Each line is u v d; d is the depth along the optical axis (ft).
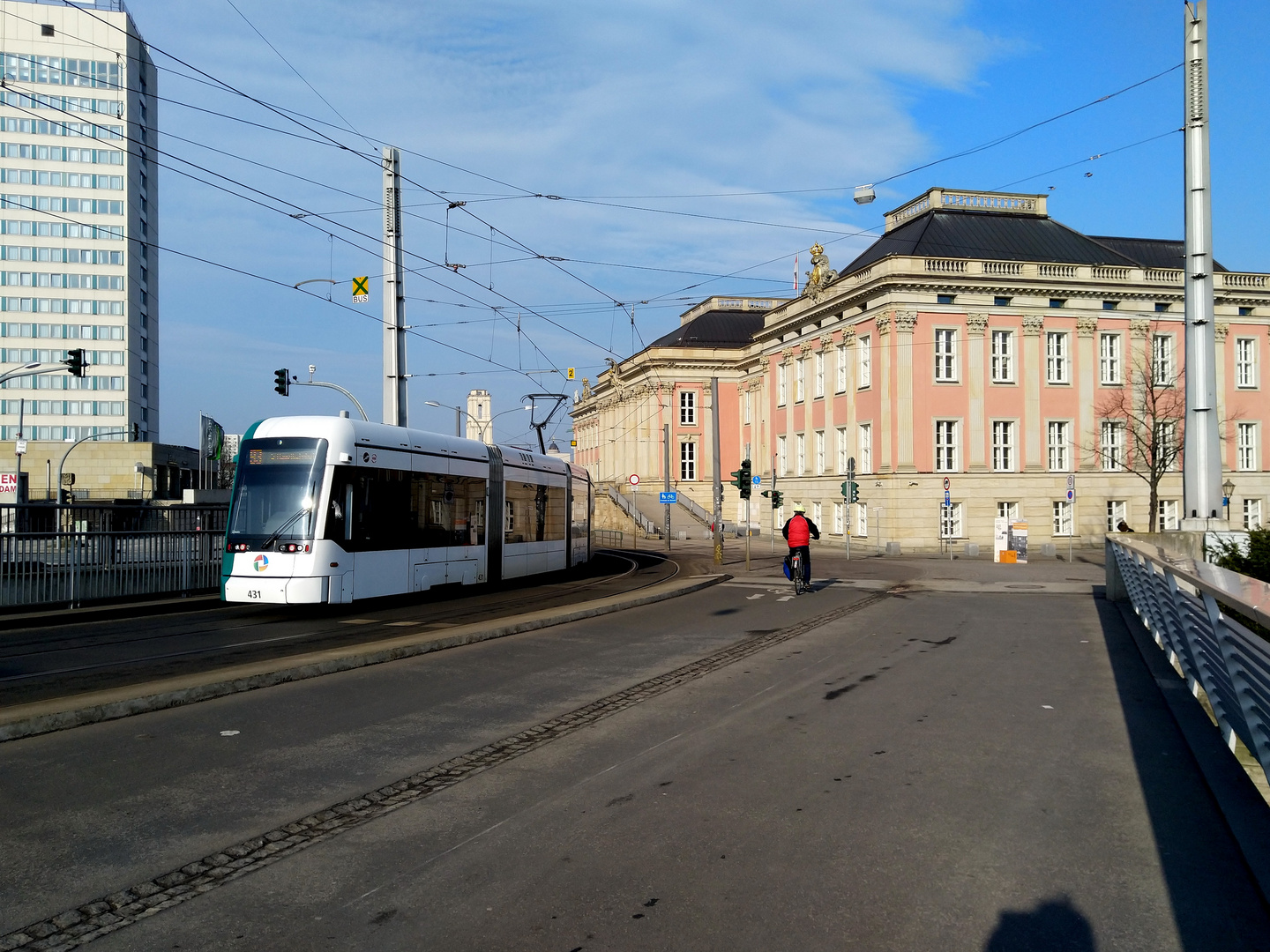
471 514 71.77
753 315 256.93
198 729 27.14
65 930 14.43
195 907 15.24
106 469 207.41
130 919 14.79
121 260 273.13
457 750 25.05
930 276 143.64
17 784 21.72
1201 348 58.18
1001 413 147.84
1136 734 26.73
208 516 69.41
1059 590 78.48
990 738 26.45
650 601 67.56
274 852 17.66
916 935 14.15
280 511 55.52
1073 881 16.19
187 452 237.45
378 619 55.93
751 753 24.89
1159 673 34.91
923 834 18.56
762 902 15.35
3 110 263.49
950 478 144.77
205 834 18.56
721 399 246.88
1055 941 13.96
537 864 17.02
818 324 170.81
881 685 34.86
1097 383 152.46
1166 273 153.17
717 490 115.44
